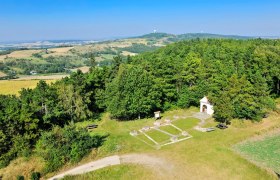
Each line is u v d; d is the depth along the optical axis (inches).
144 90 2935.5
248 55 3727.9
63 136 2133.4
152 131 2679.6
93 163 2094.0
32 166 2005.4
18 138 2217.0
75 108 2933.1
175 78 3312.0
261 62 3363.7
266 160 2020.2
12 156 2158.0
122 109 2866.6
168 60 3528.5
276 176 1792.6
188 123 2832.2
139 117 3014.3
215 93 3112.7
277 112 2987.2
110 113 3070.9
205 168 1940.2
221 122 2792.8
